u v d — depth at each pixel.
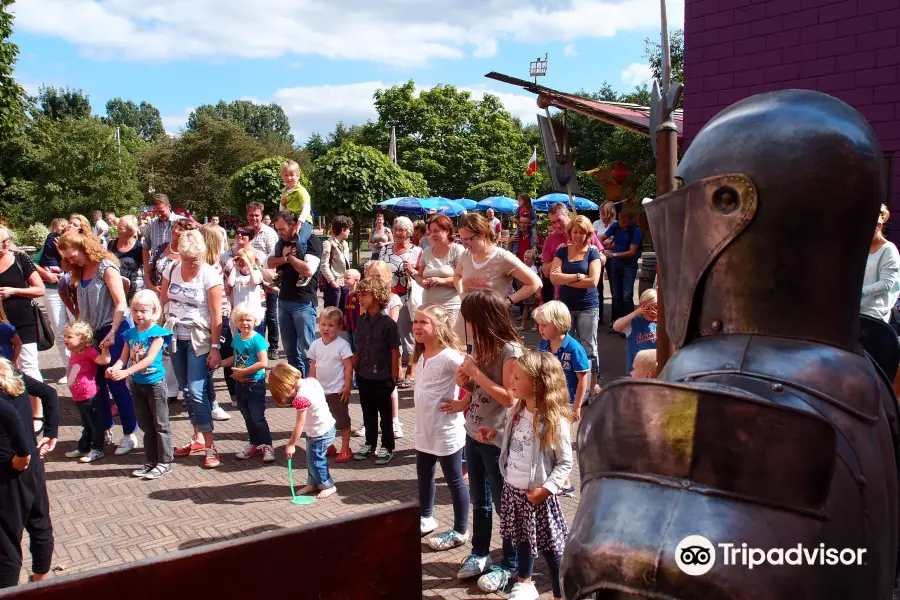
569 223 5.95
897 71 6.01
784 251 0.97
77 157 32.75
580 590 0.87
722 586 0.79
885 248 4.39
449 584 3.48
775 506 0.83
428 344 3.81
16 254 6.00
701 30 7.24
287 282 6.46
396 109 39.91
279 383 4.46
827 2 6.36
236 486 4.91
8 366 3.25
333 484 4.75
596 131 32.53
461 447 3.80
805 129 0.97
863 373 0.99
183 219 6.61
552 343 4.54
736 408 0.84
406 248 7.27
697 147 1.07
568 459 3.03
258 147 44.84
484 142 40.56
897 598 2.68
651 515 0.84
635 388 0.90
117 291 5.60
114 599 1.47
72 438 6.03
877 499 0.94
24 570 3.84
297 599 1.65
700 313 1.05
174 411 6.77
